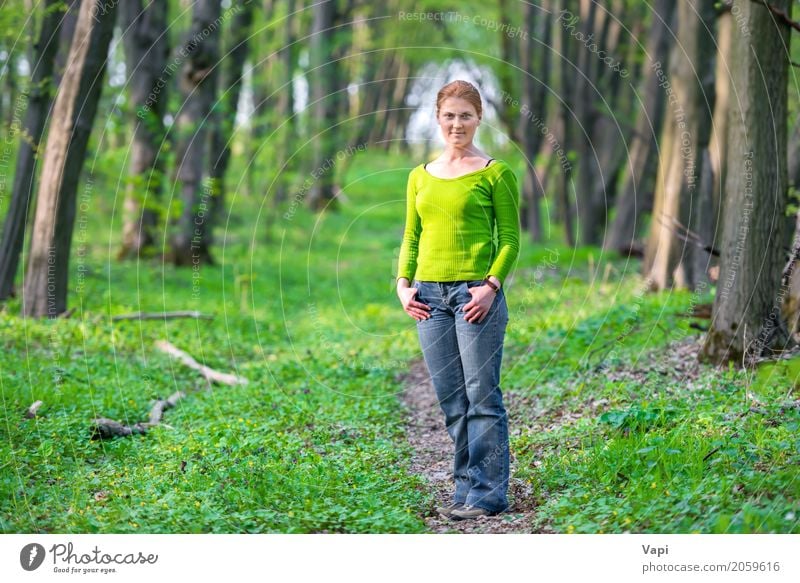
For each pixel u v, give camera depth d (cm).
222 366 1212
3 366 976
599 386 920
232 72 2661
